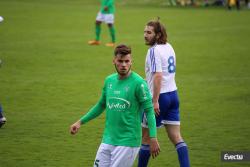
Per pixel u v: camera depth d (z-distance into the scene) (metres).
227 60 48.41
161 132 26.42
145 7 110.56
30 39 61.56
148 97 16.52
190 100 33.28
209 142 24.58
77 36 65.19
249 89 36.44
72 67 44.38
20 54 50.78
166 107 19.23
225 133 26.02
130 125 16.36
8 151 23.09
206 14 96.50
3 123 26.30
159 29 19.39
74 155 22.73
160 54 19.06
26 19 82.81
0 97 33.53
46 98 33.44
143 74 41.62
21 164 21.45
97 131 26.47
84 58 48.94
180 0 115.62
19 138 25.08
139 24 79.44
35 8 101.56
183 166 19.12
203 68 44.47
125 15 93.62
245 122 28.08
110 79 16.88
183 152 19.19
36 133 25.92
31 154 22.75
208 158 22.30
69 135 25.69
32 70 42.84
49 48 54.91
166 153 23.19
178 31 72.12
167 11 102.06
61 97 33.75
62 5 110.69
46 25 76.00
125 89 16.45
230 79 39.94
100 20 57.12
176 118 19.45
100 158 16.55
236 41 61.91
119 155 16.22
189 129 26.78
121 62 16.39
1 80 38.84
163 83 19.22
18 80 38.91
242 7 111.62
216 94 34.97
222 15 94.81
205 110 30.72
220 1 114.06
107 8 56.47
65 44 58.03
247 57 50.06
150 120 16.50
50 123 27.75
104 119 28.78
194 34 69.00
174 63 19.59
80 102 32.50
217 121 28.30
